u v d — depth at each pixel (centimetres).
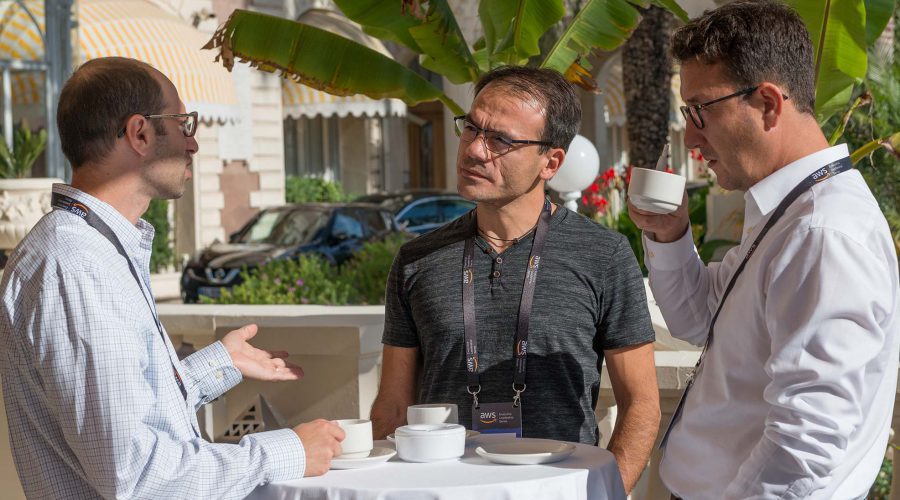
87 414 227
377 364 455
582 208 955
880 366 213
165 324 500
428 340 319
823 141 233
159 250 1905
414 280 325
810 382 206
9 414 242
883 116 740
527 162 307
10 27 1293
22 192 811
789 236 217
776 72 226
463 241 323
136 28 1678
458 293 317
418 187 3136
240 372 301
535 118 306
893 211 757
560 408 309
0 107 1290
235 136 2181
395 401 326
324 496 234
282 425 410
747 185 236
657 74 1241
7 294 235
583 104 2702
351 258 1471
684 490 249
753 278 227
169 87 260
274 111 2259
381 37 547
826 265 208
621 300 316
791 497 208
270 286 1027
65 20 1342
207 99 1758
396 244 1122
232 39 502
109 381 227
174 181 260
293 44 503
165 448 233
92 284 232
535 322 311
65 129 249
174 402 247
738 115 228
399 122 2859
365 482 237
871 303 205
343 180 2789
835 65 457
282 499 240
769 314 217
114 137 248
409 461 259
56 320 229
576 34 529
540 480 234
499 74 315
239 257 1423
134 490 231
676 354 424
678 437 252
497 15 500
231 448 242
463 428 264
